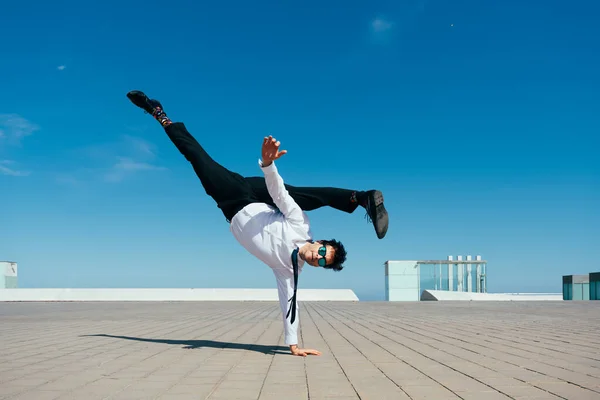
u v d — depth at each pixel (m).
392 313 13.66
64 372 4.41
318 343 6.64
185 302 21.58
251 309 15.92
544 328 8.96
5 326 9.55
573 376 4.22
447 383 3.94
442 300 23.22
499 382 3.97
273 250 4.94
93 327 9.28
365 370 4.53
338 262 4.80
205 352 5.72
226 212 5.04
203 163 4.88
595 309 15.70
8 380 4.05
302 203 4.96
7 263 25.59
